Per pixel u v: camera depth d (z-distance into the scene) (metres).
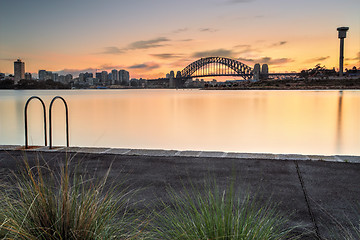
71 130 17.88
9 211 1.90
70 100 53.78
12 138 15.14
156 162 4.65
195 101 50.28
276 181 3.73
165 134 16.47
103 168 4.36
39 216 1.87
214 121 22.72
